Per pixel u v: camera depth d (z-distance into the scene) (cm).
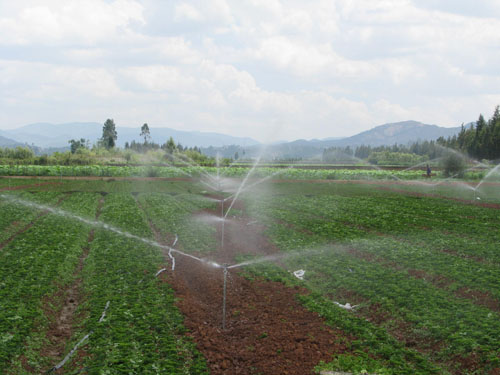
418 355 1120
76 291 1647
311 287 1692
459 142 12769
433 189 5666
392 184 6444
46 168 7125
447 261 1936
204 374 1015
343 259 2061
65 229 2664
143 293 1559
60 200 4209
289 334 1249
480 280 1623
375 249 2209
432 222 3042
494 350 1100
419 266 1867
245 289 1683
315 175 7462
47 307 1424
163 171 7488
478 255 2052
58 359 1121
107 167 7419
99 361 1049
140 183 6247
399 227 2848
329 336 1240
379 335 1241
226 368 1066
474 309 1374
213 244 2416
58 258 1955
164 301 1485
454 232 2669
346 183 6606
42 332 1241
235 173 7731
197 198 4575
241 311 1449
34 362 1067
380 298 1517
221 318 1409
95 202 4122
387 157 14050
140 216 3275
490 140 10150
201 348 1162
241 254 2198
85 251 2225
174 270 1920
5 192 4712
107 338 1178
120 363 1040
